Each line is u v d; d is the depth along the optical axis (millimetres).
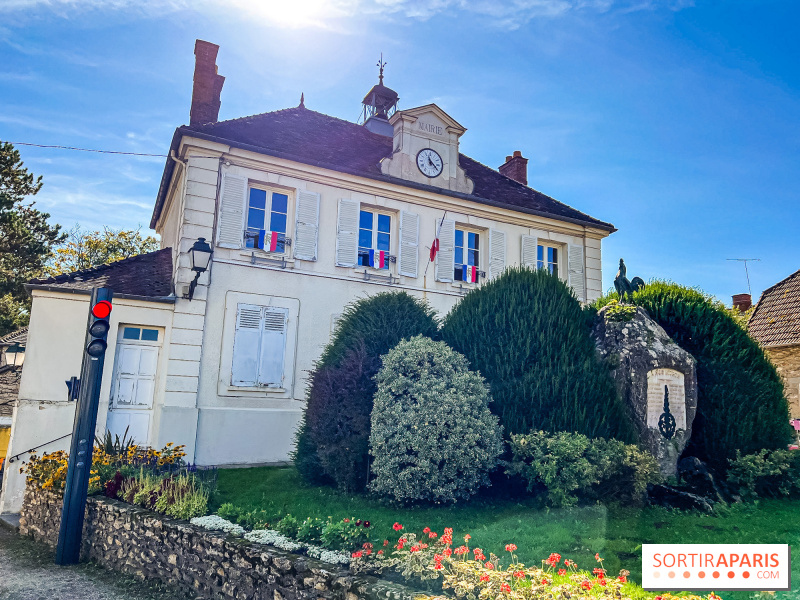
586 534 6133
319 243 13508
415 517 6648
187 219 12039
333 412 8062
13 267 25719
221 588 5789
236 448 11719
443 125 15711
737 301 25094
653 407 8359
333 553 5258
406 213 14758
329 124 16562
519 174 20656
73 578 6855
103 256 31172
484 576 4320
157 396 11391
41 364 10609
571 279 16922
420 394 7258
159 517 6941
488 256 15789
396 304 9016
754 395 9195
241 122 14086
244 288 12438
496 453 7305
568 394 7961
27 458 10258
